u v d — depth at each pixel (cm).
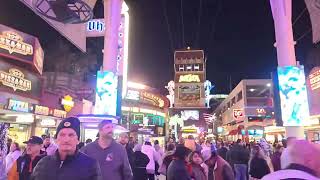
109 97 1697
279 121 1462
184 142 833
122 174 514
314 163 228
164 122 5000
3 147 407
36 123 2194
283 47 1513
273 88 1508
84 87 3341
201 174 605
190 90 8119
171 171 551
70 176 320
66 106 2353
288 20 1534
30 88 1912
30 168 547
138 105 4053
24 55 1888
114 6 1772
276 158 1018
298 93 1450
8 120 2002
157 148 1512
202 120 7944
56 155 333
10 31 1823
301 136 1422
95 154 508
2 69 1648
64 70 3722
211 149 758
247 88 5444
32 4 1098
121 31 2697
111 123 520
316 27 1490
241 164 1243
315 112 2369
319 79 2316
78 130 343
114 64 1742
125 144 959
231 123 6919
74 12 1168
